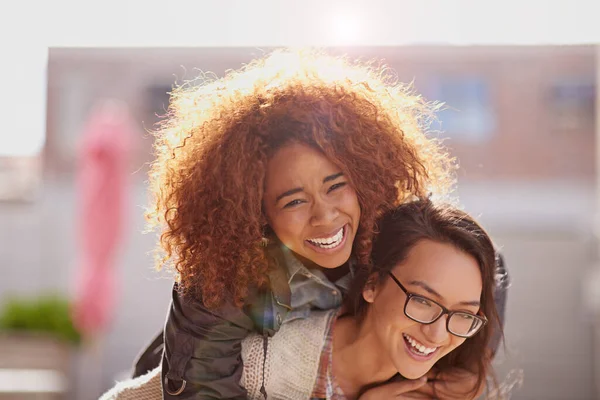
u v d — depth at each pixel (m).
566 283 7.71
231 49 9.72
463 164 9.94
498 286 1.87
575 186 9.44
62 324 6.34
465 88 9.95
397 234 1.69
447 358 1.87
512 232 8.36
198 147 1.64
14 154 8.76
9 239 8.40
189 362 1.64
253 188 1.59
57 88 9.75
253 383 1.72
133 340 8.01
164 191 1.71
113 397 1.85
